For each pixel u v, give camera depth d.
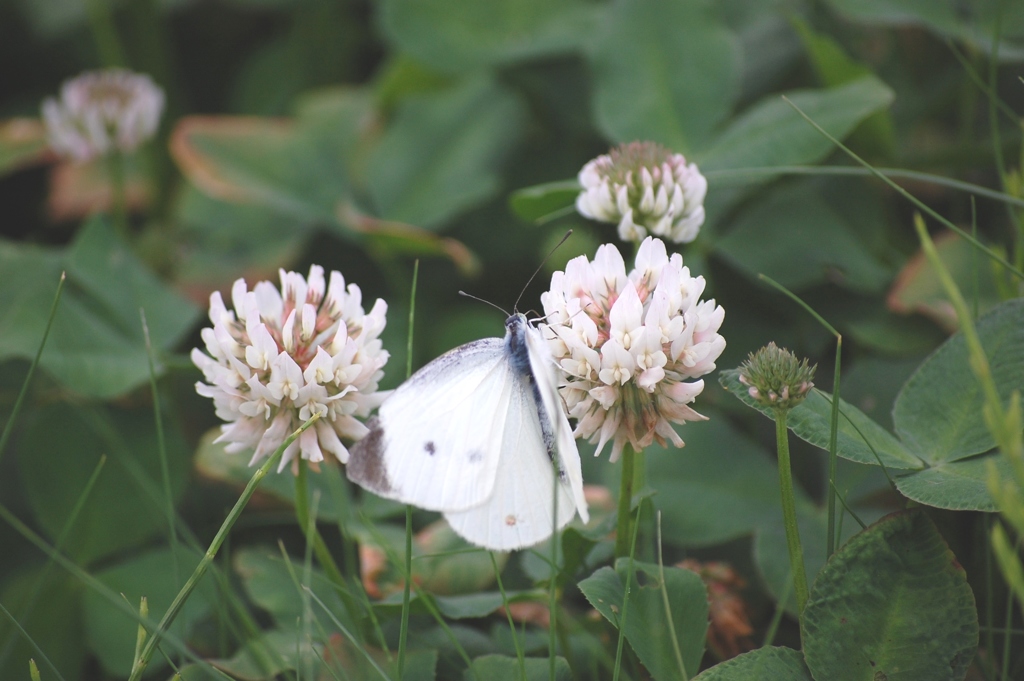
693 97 0.40
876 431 0.32
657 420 0.32
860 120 0.37
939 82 0.43
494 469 0.32
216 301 0.32
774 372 0.31
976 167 0.40
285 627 0.34
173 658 0.35
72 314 0.38
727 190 0.39
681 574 0.32
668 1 0.41
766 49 0.44
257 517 0.38
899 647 0.31
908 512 0.31
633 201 0.35
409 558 0.32
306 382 0.32
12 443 0.40
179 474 0.37
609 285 0.32
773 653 0.31
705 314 0.31
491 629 0.35
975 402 0.32
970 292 0.37
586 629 0.34
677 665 0.31
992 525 0.34
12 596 0.36
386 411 0.32
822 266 0.38
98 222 0.40
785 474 0.31
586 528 0.34
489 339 0.32
